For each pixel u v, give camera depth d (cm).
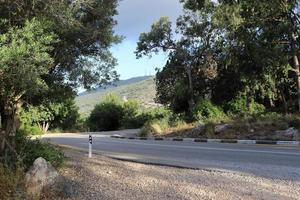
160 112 6109
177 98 4472
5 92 938
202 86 4353
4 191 757
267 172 1206
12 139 1023
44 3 1010
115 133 4412
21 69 843
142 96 10481
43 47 924
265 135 2506
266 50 3191
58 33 1211
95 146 2405
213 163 1461
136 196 861
